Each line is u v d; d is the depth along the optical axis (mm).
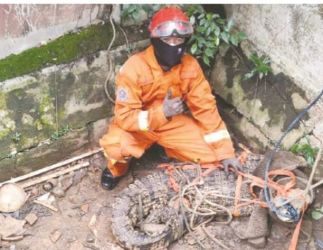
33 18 3531
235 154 4035
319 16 3475
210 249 3645
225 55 4230
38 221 3773
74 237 3695
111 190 3980
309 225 3713
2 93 3625
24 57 3635
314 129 3730
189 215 3672
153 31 3404
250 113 4125
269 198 3490
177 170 3807
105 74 3977
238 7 4012
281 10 3697
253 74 4008
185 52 3918
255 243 3615
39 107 3814
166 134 3850
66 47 3742
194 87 3703
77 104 3965
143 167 4145
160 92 3662
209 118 3770
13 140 3822
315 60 3598
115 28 3889
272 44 3859
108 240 3684
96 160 4129
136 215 3693
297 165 3635
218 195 3658
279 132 3951
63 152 4098
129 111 3592
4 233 3662
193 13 3908
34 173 4000
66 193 3949
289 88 3846
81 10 3689
